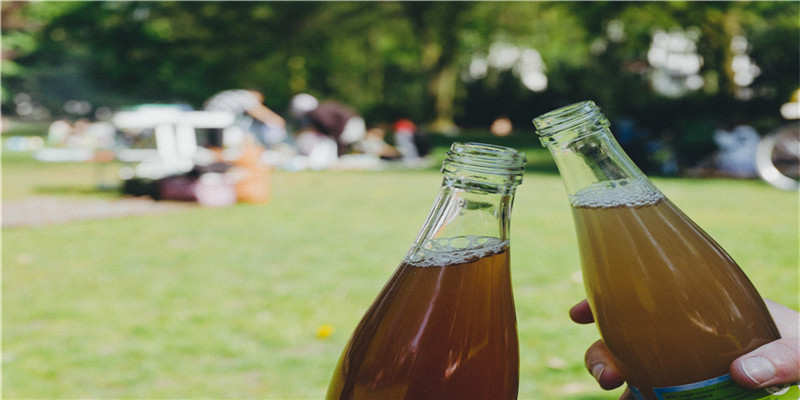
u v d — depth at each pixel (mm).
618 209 962
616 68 25266
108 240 6766
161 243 6598
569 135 963
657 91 21891
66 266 5699
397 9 29641
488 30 30469
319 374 3395
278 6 26438
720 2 15836
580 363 3348
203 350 3754
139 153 10367
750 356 870
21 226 7562
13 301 4707
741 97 14859
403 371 845
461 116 34719
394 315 875
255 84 28672
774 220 7215
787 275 4828
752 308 943
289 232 7074
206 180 9203
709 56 17156
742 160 12070
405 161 15758
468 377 846
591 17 18484
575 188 993
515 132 32438
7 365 3570
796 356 858
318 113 14914
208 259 5879
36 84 25609
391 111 37156
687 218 991
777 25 16141
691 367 913
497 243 889
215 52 25891
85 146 15945
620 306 952
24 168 14523
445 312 857
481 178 869
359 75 36656
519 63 34375
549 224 7172
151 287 5031
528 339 3674
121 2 23391
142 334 4020
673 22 17422
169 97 24984
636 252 940
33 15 22812
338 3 28094
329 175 13164
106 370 3504
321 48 30047
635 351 951
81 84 24984
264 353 3688
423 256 891
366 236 6797
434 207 912
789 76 15312
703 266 931
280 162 14422
